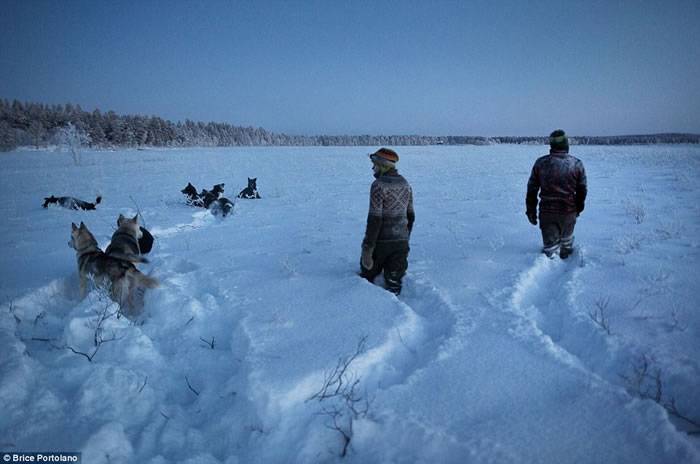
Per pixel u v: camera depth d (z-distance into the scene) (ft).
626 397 7.73
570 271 16.21
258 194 44.86
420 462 6.81
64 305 15.17
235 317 12.66
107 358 10.65
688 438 7.07
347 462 7.18
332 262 18.22
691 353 9.57
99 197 38.70
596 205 33.04
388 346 10.33
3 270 17.94
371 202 14.40
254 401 8.45
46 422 8.03
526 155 151.02
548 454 6.64
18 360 9.58
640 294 13.21
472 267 16.75
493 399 8.16
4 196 48.91
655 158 98.84
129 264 14.56
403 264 15.06
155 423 8.39
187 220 31.37
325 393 8.46
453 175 69.31
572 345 10.85
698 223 24.31
